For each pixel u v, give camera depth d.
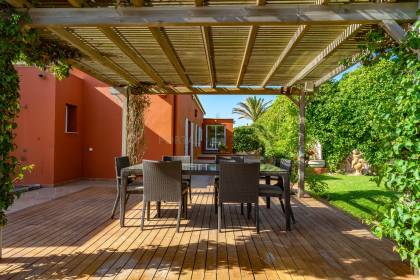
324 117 9.08
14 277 2.68
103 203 5.89
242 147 21.25
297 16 2.87
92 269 2.86
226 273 2.81
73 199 6.28
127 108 7.26
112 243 3.58
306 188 8.02
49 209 5.35
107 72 6.06
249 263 3.05
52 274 2.75
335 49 4.07
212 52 4.64
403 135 2.62
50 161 7.91
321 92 8.93
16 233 3.94
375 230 2.89
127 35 3.93
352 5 2.86
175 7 2.90
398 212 2.66
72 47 4.41
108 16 2.93
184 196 4.77
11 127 2.91
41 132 7.93
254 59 4.98
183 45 4.33
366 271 2.89
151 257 3.17
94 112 9.26
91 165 9.29
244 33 3.86
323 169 12.14
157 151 9.23
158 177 4.08
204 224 4.46
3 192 2.88
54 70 4.85
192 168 4.61
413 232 2.59
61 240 3.67
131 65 5.49
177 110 9.83
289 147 8.21
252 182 4.07
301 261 3.12
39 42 3.71
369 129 8.73
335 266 3.00
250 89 7.24
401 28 2.81
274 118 11.24
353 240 3.79
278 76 6.16
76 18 2.93
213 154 19.59
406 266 3.01
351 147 9.14
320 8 2.86
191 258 3.15
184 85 6.96
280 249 3.46
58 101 8.05
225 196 4.09
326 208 5.73
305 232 4.13
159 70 5.79
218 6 2.89
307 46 4.28
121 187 4.30
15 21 2.82
